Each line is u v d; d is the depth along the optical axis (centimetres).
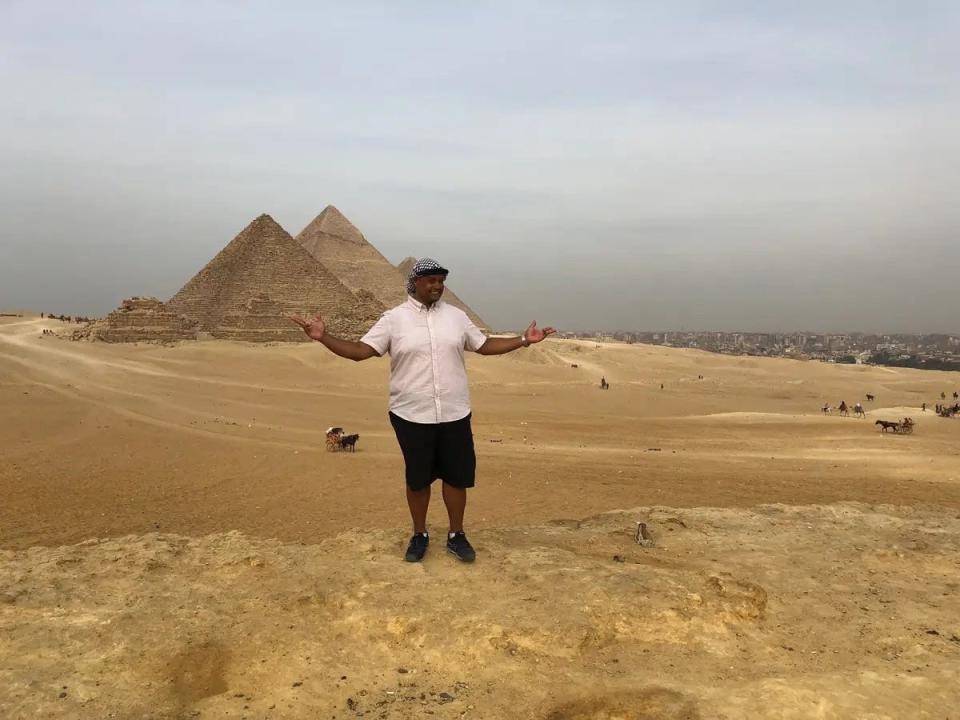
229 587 591
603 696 422
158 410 5394
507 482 3000
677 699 412
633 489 2875
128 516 2439
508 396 8038
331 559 650
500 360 11756
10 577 598
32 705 401
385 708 418
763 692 413
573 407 7400
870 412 7438
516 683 444
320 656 477
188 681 454
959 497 2719
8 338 10094
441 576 601
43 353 8644
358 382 8638
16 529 2223
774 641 509
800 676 443
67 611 539
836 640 514
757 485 2988
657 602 535
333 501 2700
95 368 7819
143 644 477
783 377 14025
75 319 15450
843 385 12606
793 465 3653
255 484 3005
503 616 512
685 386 11019
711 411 7856
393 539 721
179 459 3516
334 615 533
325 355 10462
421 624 507
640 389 9806
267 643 489
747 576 653
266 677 455
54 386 6272
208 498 2748
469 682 448
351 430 4912
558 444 4547
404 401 652
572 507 2534
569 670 458
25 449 3609
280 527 2286
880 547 760
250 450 3800
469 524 2269
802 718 389
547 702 421
